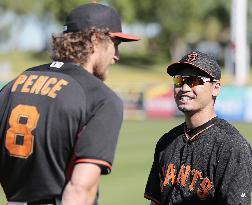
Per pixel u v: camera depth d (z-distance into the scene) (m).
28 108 6.77
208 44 149.75
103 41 6.98
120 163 26.98
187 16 124.44
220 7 137.62
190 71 8.64
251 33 128.12
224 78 78.81
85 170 6.40
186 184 8.51
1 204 17.80
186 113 8.66
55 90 6.73
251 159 8.33
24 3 144.12
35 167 6.67
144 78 104.44
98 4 7.10
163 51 137.75
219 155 8.33
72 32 6.96
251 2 127.44
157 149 9.06
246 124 48.50
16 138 6.77
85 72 6.85
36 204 6.75
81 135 6.53
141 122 50.75
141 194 20.42
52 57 7.09
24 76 7.09
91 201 6.46
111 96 6.69
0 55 130.88
